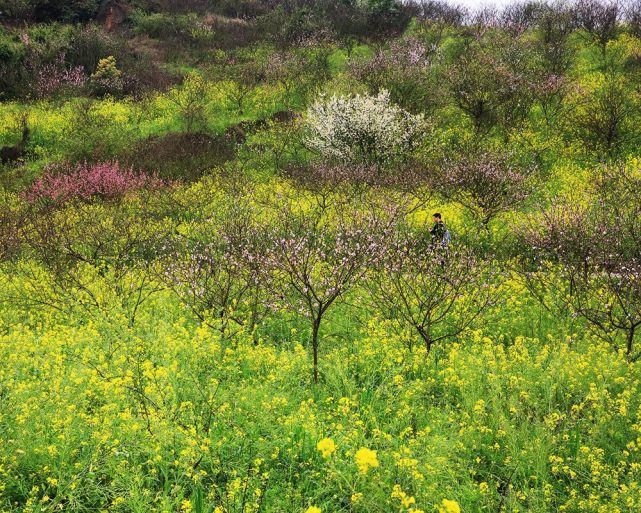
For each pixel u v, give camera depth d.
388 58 27.59
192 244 14.17
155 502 4.66
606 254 9.95
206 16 47.06
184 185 19.55
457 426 5.75
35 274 12.08
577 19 32.59
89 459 5.12
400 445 5.25
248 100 30.66
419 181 17.61
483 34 34.78
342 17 41.31
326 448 3.44
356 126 21.39
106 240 13.73
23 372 7.13
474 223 15.34
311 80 30.86
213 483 4.86
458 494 4.54
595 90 25.02
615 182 14.44
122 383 6.18
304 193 18.09
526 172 17.53
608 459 5.29
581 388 6.46
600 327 8.15
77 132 25.14
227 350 7.63
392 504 4.35
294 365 7.33
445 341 8.72
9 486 4.91
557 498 4.72
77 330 9.48
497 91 23.53
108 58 34.44
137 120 29.03
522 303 10.20
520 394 6.02
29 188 19.72
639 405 6.01
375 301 9.43
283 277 9.33
